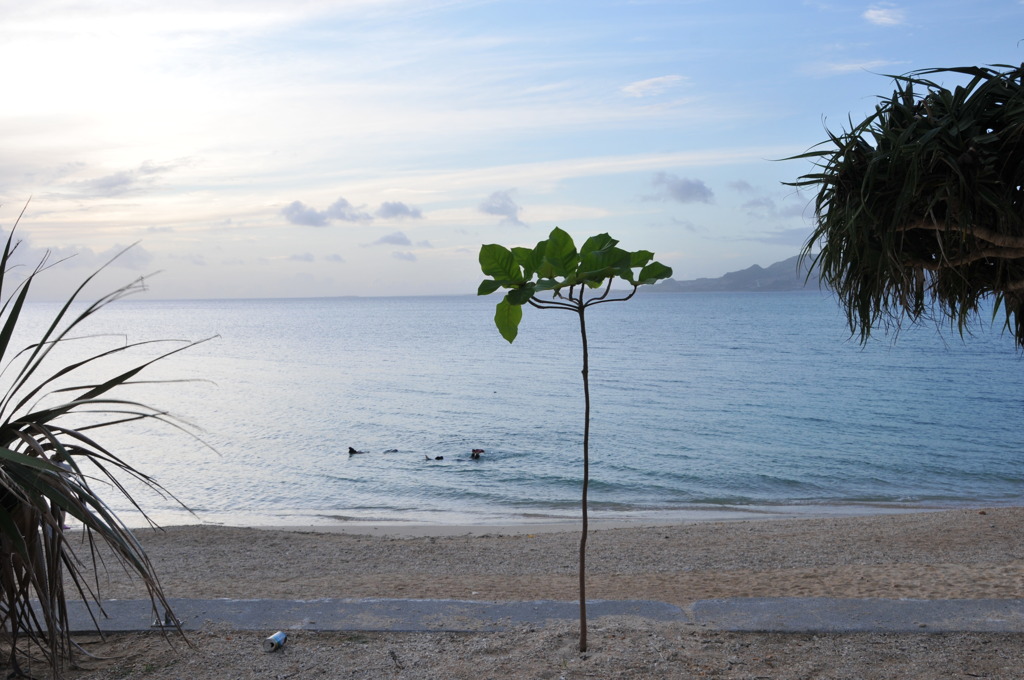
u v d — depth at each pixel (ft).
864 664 9.96
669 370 178.60
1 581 9.21
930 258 11.23
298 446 81.76
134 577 21.98
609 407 114.73
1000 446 77.15
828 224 11.21
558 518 48.06
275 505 53.72
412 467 68.80
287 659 10.32
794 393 130.21
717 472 65.00
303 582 20.68
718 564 24.77
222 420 104.22
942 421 95.61
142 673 9.89
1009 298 11.55
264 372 188.03
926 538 27.94
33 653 10.55
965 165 9.68
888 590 15.19
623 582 19.94
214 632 11.38
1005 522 30.91
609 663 9.96
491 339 340.80
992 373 161.07
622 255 8.56
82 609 12.36
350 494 57.31
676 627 11.42
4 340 8.72
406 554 28.43
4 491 8.55
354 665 10.10
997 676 9.52
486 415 107.65
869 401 117.50
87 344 326.85
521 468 67.82
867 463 68.59
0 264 8.69
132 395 137.49
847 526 33.71
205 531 34.96
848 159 10.55
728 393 131.23
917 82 10.54
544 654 10.34
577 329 414.00
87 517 8.20
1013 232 9.76
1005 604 12.16
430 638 11.12
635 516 48.06
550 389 142.72
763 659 10.16
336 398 132.05
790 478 62.28
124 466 9.22
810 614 11.83
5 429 8.57
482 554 28.27
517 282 8.98
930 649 10.47
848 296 11.68
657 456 73.41
